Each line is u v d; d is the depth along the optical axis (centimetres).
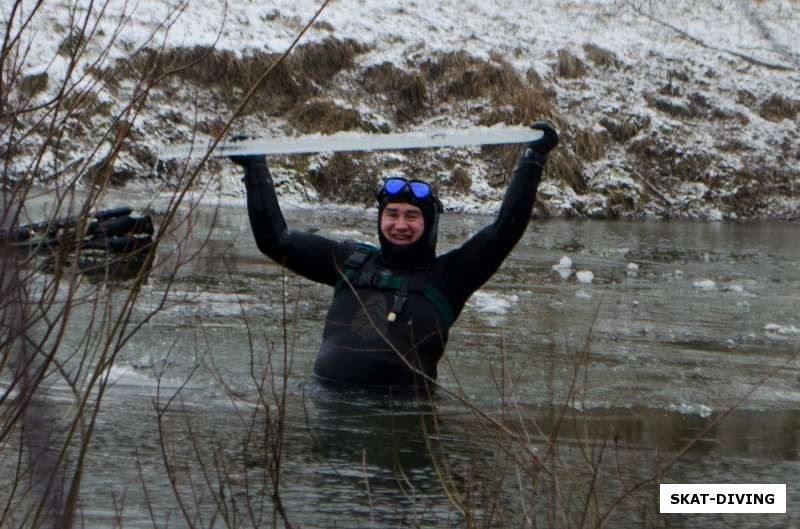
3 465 654
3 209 537
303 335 1231
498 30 3503
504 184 2959
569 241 2356
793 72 3597
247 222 2058
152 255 597
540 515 644
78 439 770
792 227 2964
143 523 630
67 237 565
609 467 772
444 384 1045
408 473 748
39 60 2011
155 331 1159
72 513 547
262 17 3184
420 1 3569
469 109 3166
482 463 767
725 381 1130
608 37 3612
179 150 738
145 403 891
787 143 3366
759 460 830
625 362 1200
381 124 3044
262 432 834
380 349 1024
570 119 3209
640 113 3291
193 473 724
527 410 954
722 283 1862
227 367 1050
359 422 888
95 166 617
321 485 714
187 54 2694
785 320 1533
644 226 2786
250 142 772
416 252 1061
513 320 1417
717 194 3145
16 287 539
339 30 3253
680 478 764
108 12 2634
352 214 2648
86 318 1082
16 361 556
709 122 3381
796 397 1073
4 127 548
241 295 1408
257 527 614
